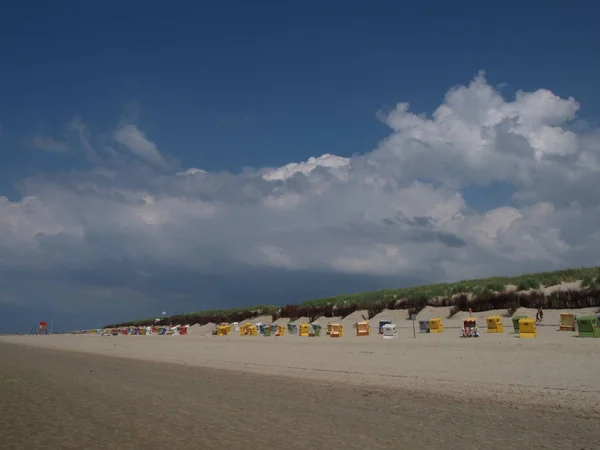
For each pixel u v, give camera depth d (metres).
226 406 15.14
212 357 30.92
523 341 27.66
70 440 11.53
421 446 10.52
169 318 101.81
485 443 10.59
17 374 24.42
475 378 18.23
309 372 22.22
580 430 11.33
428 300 51.94
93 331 109.56
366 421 12.84
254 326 55.91
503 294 45.81
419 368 21.30
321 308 63.25
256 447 10.71
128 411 14.65
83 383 20.73
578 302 39.94
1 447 11.05
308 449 10.48
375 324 49.47
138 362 29.97
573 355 21.38
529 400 14.49
